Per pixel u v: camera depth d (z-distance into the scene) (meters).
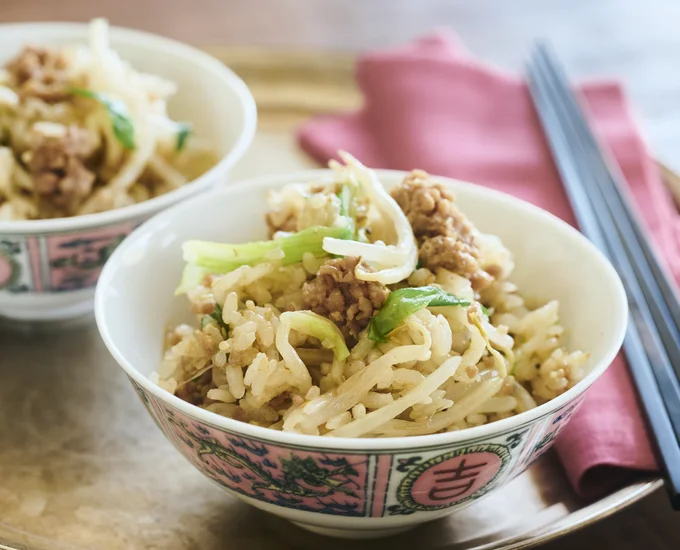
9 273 0.40
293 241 0.35
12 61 0.47
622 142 0.50
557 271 0.38
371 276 0.33
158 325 0.38
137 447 0.38
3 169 0.43
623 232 0.43
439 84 0.53
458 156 0.49
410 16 0.75
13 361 0.41
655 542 0.35
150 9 0.72
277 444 0.30
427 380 0.32
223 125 0.48
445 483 0.31
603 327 0.35
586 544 0.35
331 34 0.71
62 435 0.38
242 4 0.75
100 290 0.35
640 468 0.35
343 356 0.33
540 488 0.36
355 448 0.30
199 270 0.36
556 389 0.35
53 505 0.35
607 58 0.68
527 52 0.69
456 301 0.34
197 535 0.35
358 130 0.52
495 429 0.30
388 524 0.33
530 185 0.48
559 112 0.51
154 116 0.46
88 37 0.51
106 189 0.44
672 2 0.77
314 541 0.35
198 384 0.35
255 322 0.33
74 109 0.45
